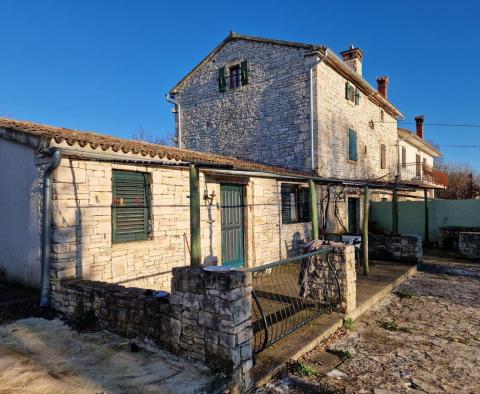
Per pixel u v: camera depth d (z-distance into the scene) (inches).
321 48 436.5
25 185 212.7
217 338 127.0
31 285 213.6
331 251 209.2
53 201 189.6
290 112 465.4
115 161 183.5
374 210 597.9
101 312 168.7
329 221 465.4
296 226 398.3
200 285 132.0
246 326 129.8
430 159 1059.9
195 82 576.1
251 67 507.8
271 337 166.6
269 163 482.0
